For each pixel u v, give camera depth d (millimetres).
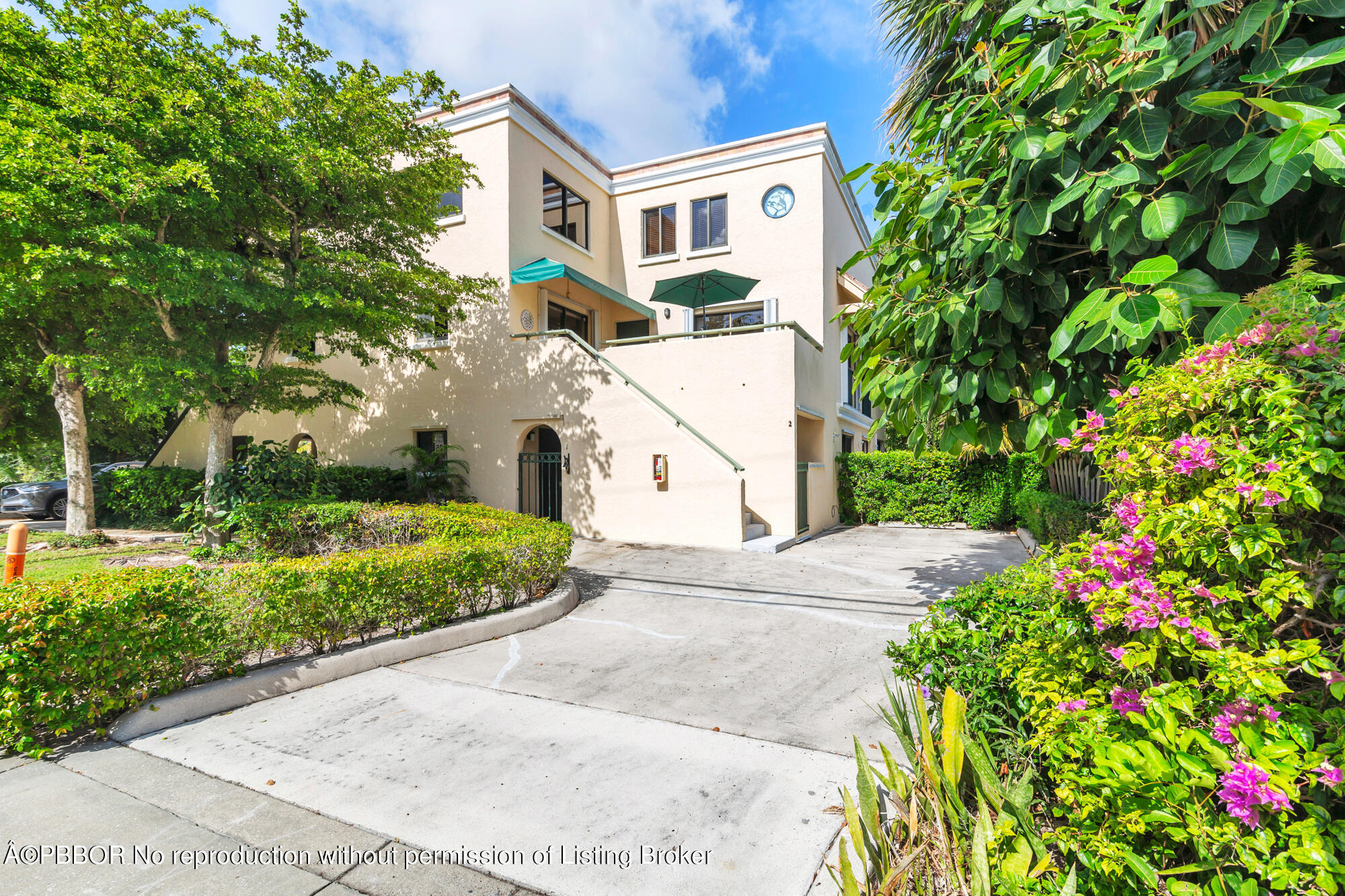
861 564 9305
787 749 3479
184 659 4074
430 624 5512
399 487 13555
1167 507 1705
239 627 4320
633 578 8352
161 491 14883
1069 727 1875
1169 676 1683
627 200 16891
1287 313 1772
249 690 4188
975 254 3473
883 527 14547
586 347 12008
